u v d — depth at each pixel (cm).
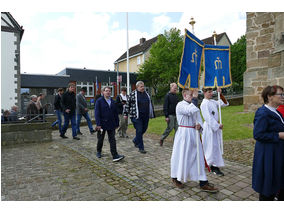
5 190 329
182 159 324
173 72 2252
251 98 1089
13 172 406
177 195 312
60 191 326
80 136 788
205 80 453
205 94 411
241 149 547
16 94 1580
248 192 320
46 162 468
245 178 373
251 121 886
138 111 543
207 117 388
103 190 330
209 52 459
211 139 392
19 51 1609
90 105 1572
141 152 540
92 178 377
